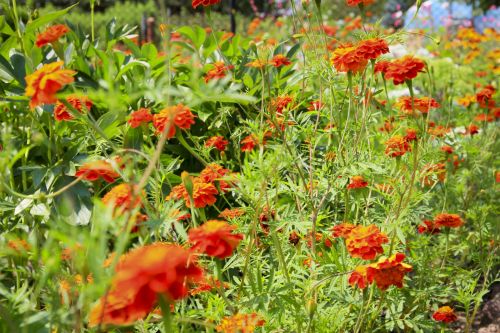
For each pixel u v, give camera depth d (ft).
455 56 27.48
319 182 7.04
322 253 7.27
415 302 8.18
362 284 5.84
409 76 7.12
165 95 4.37
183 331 5.56
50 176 8.51
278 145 7.11
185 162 10.82
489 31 27.40
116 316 3.71
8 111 9.14
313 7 8.90
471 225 11.71
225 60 8.93
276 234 6.48
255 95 11.10
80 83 10.02
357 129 8.26
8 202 7.33
